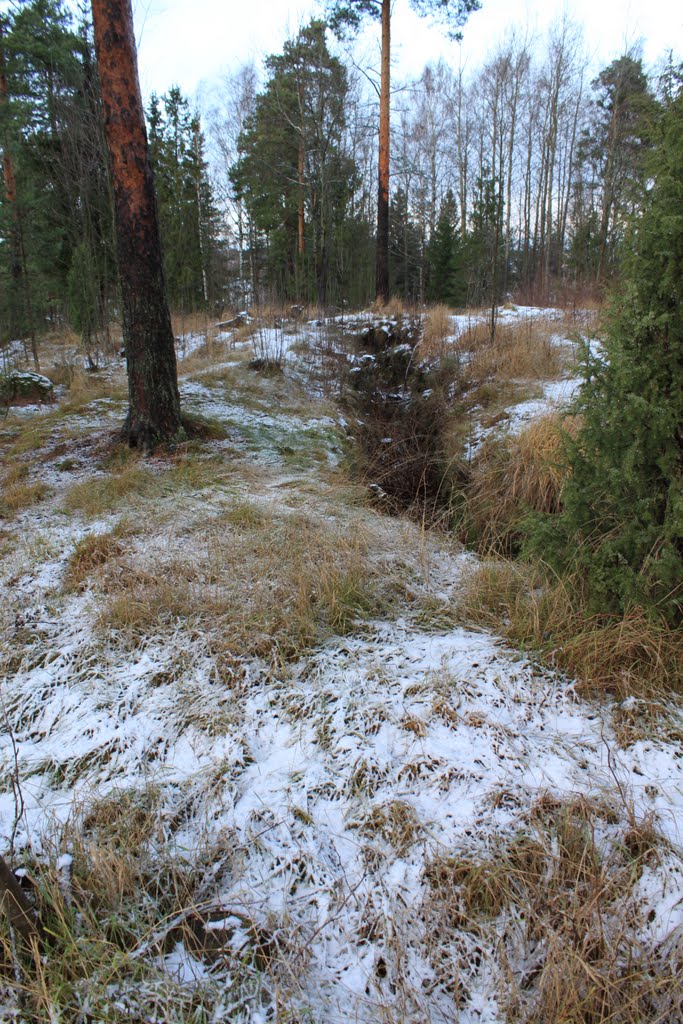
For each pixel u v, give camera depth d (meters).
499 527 4.95
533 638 2.89
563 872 1.81
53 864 1.87
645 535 2.69
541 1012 1.52
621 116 23.33
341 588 3.28
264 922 1.74
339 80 18.30
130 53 4.87
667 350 2.57
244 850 1.95
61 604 3.29
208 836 1.99
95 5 4.70
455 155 29.59
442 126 29.16
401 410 8.71
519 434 5.96
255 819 2.05
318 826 2.02
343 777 2.19
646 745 2.25
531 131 28.34
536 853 1.84
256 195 20.08
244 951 1.67
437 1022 1.54
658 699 2.49
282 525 4.08
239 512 4.25
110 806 2.08
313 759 2.27
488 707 2.48
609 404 2.77
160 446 5.62
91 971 1.62
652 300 2.58
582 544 2.97
